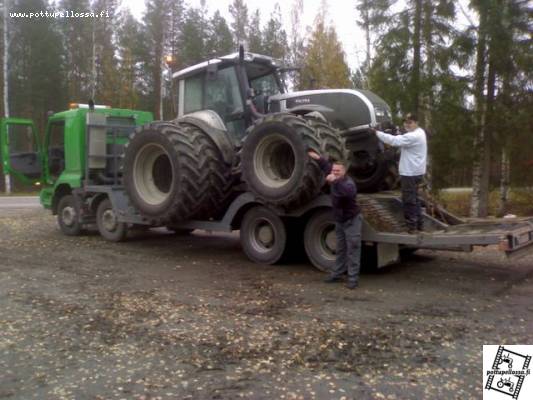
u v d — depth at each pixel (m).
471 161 15.20
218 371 4.24
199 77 9.54
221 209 9.13
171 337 4.98
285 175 7.97
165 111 32.00
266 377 4.13
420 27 15.47
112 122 11.41
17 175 12.11
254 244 8.51
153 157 9.28
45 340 4.91
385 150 8.31
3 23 29.38
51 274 7.62
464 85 14.98
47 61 30.75
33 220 14.01
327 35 27.80
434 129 15.34
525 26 14.56
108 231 10.72
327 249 7.77
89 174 10.95
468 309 5.93
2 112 31.58
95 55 30.34
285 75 10.02
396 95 15.31
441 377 4.14
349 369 4.29
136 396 3.82
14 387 3.97
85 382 4.05
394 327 5.29
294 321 5.46
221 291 6.68
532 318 5.59
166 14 30.48
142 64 31.33
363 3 16.39
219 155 8.77
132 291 6.66
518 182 16.02
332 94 8.55
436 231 7.29
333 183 6.77
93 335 5.04
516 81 14.69
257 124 7.78
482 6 14.23
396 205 7.97
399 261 8.55
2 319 5.50
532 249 7.08
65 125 11.34
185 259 8.85
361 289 6.81
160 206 8.91
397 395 3.84
